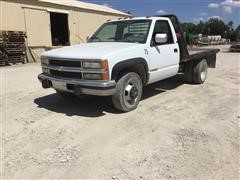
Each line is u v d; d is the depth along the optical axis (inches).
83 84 195.3
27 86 339.3
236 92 280.5
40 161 143.6
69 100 257.6
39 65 626.8
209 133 171.9
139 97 224.8
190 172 129.3
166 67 255.4
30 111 227.3
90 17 911.7
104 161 141.4
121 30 253.3
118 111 219.0
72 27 840.9
